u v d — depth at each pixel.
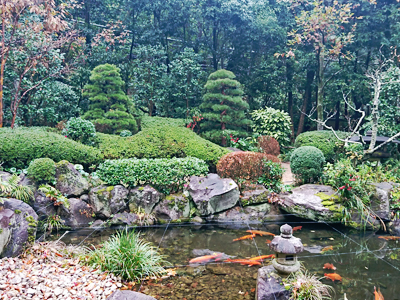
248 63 13.19
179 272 3.59
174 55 12.72
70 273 3.17
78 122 7.14
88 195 5.55
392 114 9.31
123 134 8.58
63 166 5.47
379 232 5.36
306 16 10.77
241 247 4.49
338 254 4.28
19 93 9.17
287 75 13.30
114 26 11.05
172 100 11.66
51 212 5.11
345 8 10.11
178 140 7.56
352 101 13.72
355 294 3.15
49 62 8.66
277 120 9.91
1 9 6.83
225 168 6.29
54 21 7.70
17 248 3.37
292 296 2.75
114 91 9.59
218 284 3.29
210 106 9.84
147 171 5.83
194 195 5.82
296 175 6.62
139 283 3.27
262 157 6.40
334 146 8.84
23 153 5.73
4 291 2.55
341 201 5.58
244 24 12.41
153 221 5.63
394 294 3.16
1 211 3.40
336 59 12.58
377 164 7.75
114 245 3.57
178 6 11.95
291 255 2.89
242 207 5.94
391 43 11.07
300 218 5.70
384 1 11.70
